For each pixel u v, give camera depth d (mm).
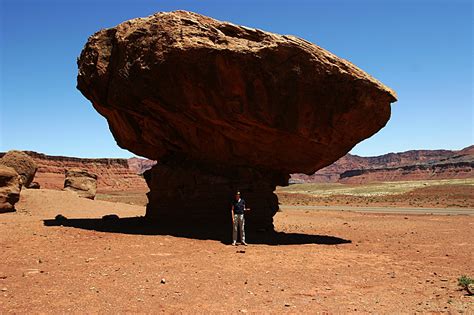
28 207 25875
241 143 16828
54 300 7309
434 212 36281
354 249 14320
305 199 72188
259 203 17703
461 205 48594
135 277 9094
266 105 14953
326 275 10000
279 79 14531
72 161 123250
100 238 14367
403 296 8234
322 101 14852
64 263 10328
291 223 24344
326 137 15664
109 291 7953
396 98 15477
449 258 12727
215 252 12656
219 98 15125
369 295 8281
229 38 14594
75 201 30906
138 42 15453
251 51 14219
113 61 16438
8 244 12508
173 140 17750
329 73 14445
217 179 17375
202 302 7473
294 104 14859
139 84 15531
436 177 172375
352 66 14867
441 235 18641
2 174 23516
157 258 11336
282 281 9227
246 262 11289
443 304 7625
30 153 112562
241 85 14758
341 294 8312
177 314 6805
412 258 12688
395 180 186125
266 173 18203
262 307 7273
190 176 17625
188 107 15703
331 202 62594
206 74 14703
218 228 16938
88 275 9148
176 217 17609
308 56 14297
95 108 18875
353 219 28016
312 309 7234
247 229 17297
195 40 14438
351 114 15070
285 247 14258
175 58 14602
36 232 15016
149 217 18266
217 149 17312
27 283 8344
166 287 8367
